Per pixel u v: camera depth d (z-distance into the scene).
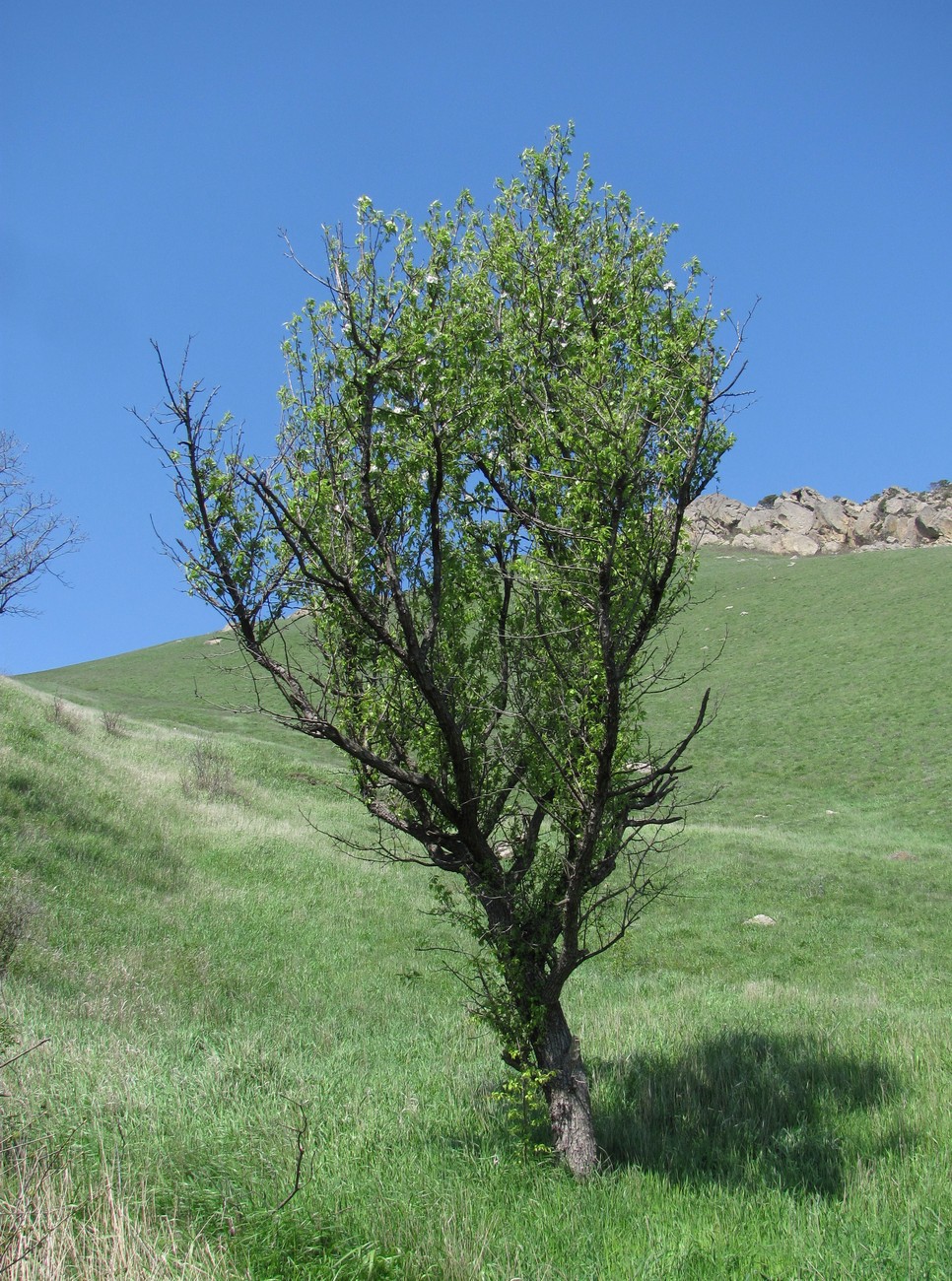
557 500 7.93
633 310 8.38
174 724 48.50
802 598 75.62
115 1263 5.18
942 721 47.59
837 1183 7.32
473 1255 5.91
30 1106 7.78
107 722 36.38
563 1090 7.63
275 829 27.83
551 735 7.95
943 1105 8.85
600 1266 5.97
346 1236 6.15
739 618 72.94
